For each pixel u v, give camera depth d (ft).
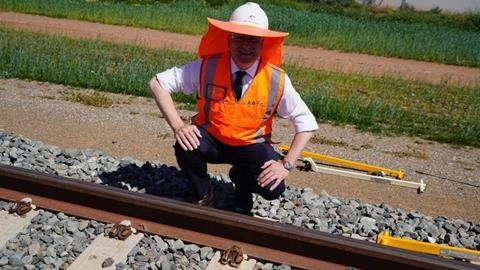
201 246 12.85
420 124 27.81
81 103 27.27
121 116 25.45
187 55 42.68
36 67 32.04
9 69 32.53
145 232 13.17
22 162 18.24
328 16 71.31
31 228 13.39
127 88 29.99
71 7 65.46
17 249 12.68
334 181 19.61
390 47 56.08
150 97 29.53
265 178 13.14
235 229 12.75
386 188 19.34
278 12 68.85
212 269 12.09
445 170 21.61
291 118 13.71
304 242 12.28
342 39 57.88
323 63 48.24
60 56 35.47
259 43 12.86
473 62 53.78
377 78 40.93
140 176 17.69
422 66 51.24
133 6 68.90
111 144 21.93
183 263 12.34
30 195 14.34
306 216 15.55
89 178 17.37
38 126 23.57
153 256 12.42
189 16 64.90
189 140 13.17
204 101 13.75
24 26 54.60
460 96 36.19
